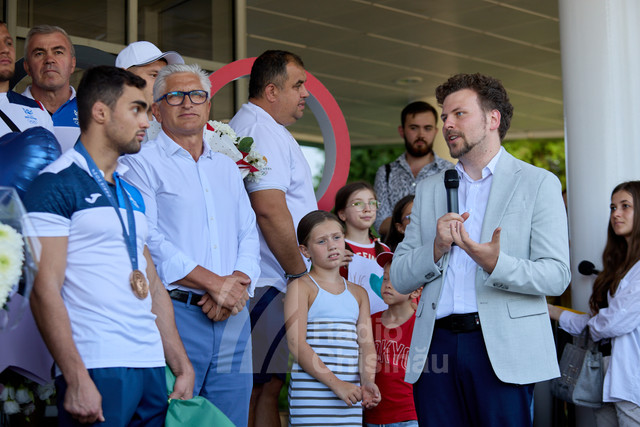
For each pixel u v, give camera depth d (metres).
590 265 6.26
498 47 11.11
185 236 4.12
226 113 7.12
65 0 6.64
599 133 6.46
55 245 3.21
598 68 6.50
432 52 11.34
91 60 6.64
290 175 5.17
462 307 3.87
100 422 3.22
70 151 3.40
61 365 3.17
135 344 3.36
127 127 3.45
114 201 3.40
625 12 6.52
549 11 9.70
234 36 7.49
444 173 4.11
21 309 3.03
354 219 5.50
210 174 4.27
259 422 4.74
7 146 3.85
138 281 3.40
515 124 15.73
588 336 5.54
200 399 3.49
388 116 15.04
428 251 3.91
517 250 3.85
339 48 11.18
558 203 3.88
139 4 6.92
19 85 5.71
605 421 5.47
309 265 5.24
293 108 5.29
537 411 6.11
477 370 3.82
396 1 9.38
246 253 4.33
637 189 5.48
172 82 4.19
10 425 3.93
